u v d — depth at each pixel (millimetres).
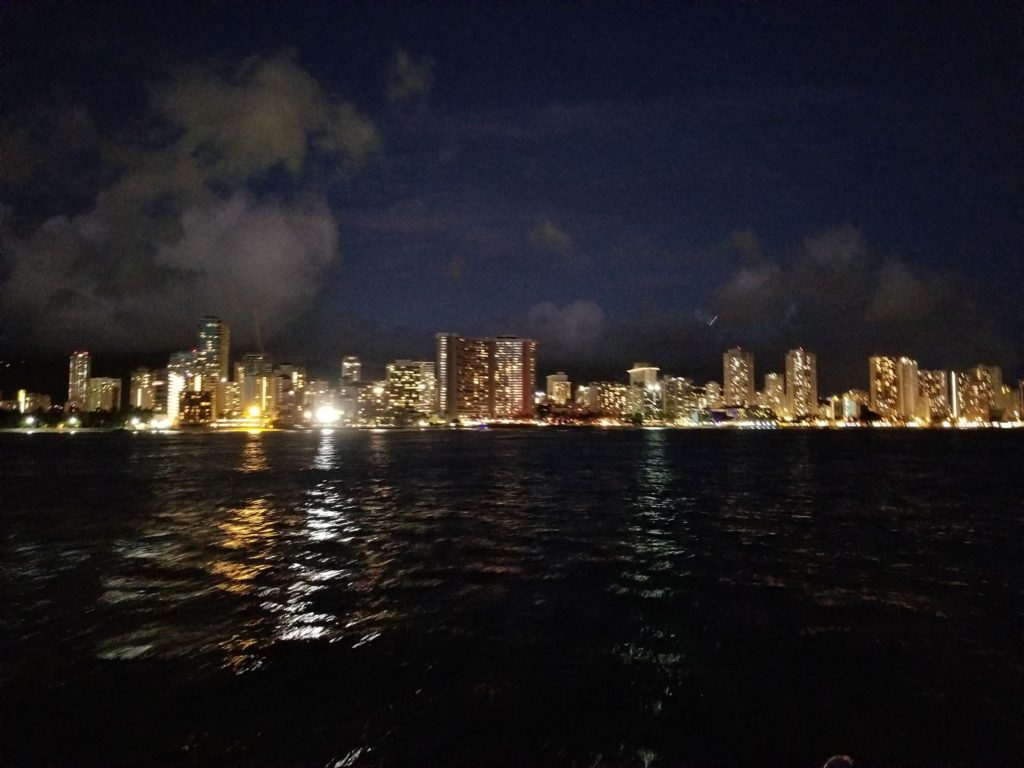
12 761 11875
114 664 16281
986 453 127750
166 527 37938
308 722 13234
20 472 79500
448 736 12695
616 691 14727
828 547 31906
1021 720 13438
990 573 26359
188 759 11906
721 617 20359
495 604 21797
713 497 53906
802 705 14070
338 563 28172
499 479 70938
